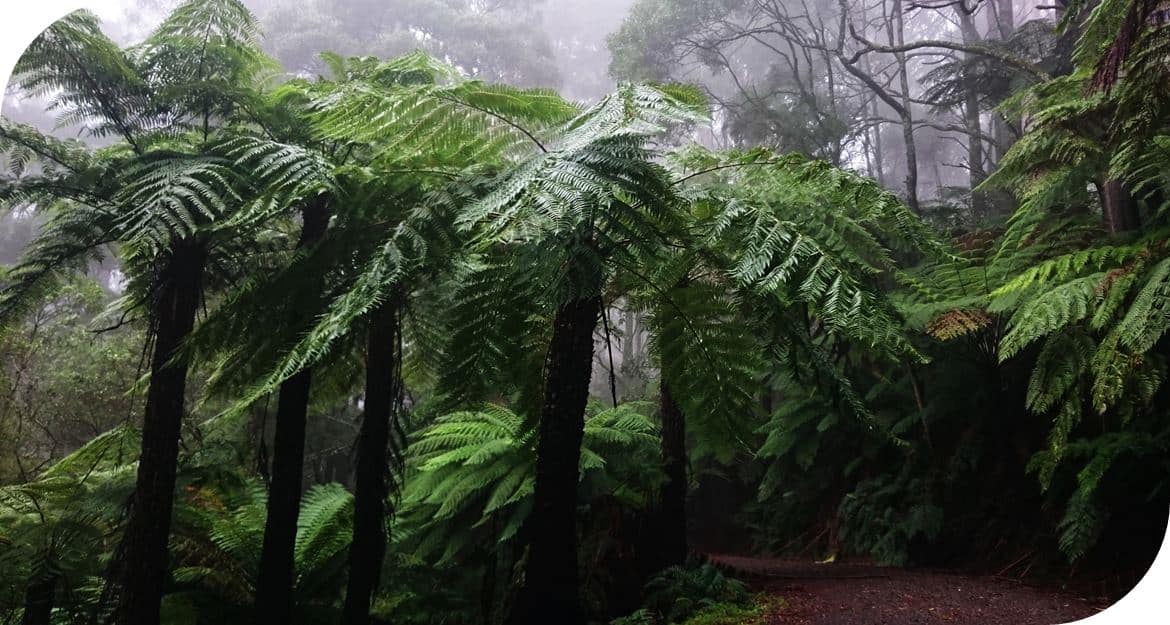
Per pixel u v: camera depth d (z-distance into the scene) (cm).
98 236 347
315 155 324
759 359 351
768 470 788
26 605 400
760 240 268
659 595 432
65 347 691
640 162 261
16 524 440
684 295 341
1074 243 496
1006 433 589
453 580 568
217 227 300
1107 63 306
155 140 366
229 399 373
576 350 274
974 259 526
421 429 600
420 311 402
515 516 470
